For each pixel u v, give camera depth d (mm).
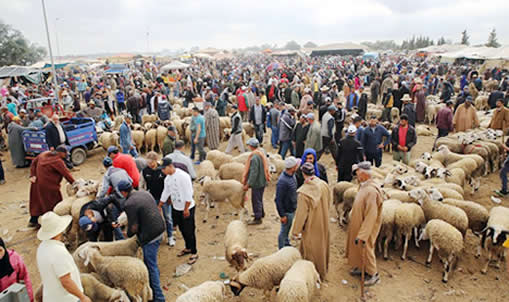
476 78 22281
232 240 5688
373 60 55500
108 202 5719
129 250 5199
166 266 6008
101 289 4625
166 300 5145
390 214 5914
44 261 3500
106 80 31391
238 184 7395
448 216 6004
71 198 6770
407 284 5453
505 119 10945
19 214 8211
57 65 37844
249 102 16094
